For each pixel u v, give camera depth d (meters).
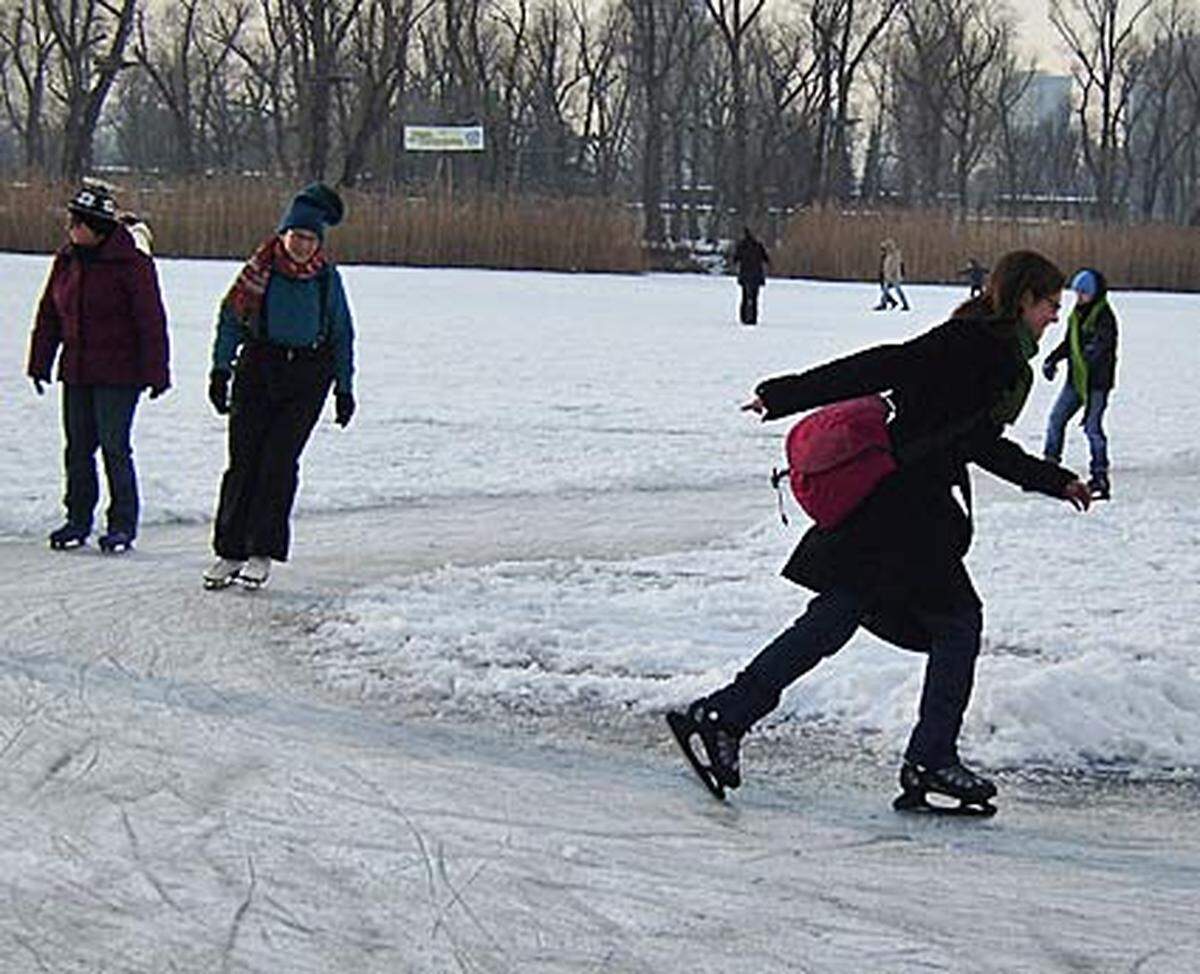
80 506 12.01
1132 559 12.79
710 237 87.06
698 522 14.20
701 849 6.82
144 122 110.62
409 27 79.88
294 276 10.93
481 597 10.91
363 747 7.95
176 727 8.12
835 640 7.32
